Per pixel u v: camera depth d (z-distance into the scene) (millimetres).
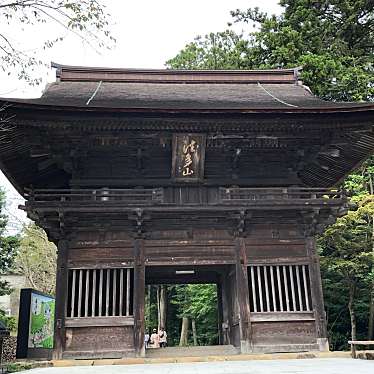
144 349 15539
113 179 17359
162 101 18250
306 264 17047
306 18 31547
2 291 31328
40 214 15930
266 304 16641
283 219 17500
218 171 17859
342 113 15742
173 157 16641
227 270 19609
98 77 22141
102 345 15609
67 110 14812
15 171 18672
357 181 28438
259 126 16094
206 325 42312
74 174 17328
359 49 33562
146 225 16906
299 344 16047
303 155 17672
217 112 15336
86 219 16766
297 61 28828
